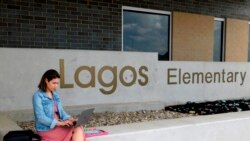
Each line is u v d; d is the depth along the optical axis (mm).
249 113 5367
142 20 8703
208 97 8508
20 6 6648
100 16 7691
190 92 8086
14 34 6625
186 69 7957
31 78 5770
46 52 5902
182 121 4559
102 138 3615
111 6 7844
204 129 4469
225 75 8852
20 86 5676
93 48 7648
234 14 10492
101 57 6523
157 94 7398
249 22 11008
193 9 9398
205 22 9711
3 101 5543
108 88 6641
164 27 9109
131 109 6684
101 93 6559
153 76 7227
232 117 4918
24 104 5723
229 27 10398
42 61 5867
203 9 9625
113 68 6676
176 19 9070
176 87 7797
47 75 3320
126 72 6852
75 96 6258
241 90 9289
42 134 3273
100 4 7660
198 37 9609
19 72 5660
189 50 9445
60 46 7188
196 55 9617
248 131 4980
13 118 5348
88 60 6371
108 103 6637
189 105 7512
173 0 8961
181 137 4262
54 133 3266
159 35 9062
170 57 9141
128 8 8172
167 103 7625
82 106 6203
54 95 3457
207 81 8445
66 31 7234
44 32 6961
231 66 8969
